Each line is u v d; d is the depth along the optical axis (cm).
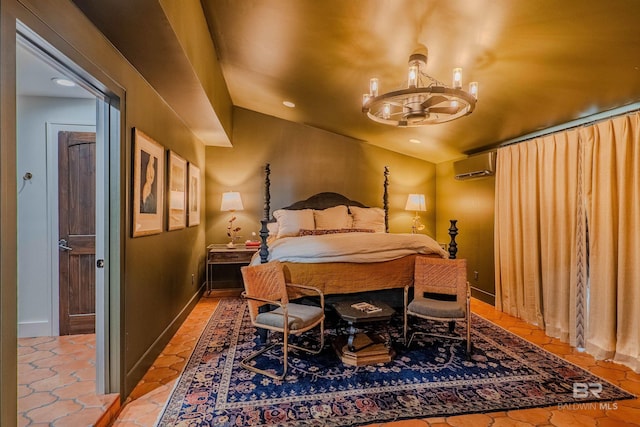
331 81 353
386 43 254
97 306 209
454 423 193
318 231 468
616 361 265
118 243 212
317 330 345
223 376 246
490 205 438
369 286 334
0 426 120
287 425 190
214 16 272
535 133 370
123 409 206
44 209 319
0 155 119
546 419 197
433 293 333
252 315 270
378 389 228
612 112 287
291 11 237
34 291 316
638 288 252
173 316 333
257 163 536
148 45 200
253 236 534
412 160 591
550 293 327
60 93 314
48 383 225
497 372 251
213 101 329
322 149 556
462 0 190
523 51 228
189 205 400
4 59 120
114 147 212
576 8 177
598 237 280
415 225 555
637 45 195
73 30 160
